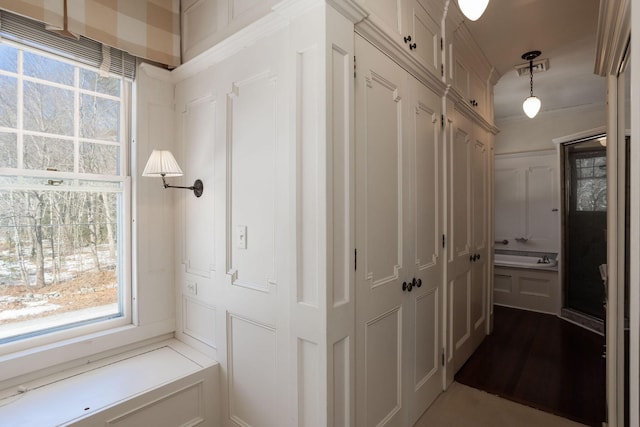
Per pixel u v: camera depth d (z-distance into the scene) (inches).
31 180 63.4
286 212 55.4
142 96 76.6
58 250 67.4
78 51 67.2
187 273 78.6
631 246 34.5
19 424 50.3
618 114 61.4
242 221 64.5
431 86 81.7
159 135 79.7
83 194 70.7
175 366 68.1
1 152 59.9
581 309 140.3
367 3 58.2
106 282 74.3
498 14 88.4
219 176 69.1
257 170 61.2
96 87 71.9
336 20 51.3
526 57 114.3
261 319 60.2
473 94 109.2
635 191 32.9
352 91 54.9
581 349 114.4
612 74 64.8
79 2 64.0
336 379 52.4
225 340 68.0
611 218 64.1
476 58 109.5
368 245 60.0
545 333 129.4
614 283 63.6
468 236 105.9
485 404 82.8
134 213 76.2
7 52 60.5
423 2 76.7
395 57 66.6
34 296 64.5
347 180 54.1
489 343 119.8
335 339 51.7
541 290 157.2
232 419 67.0
